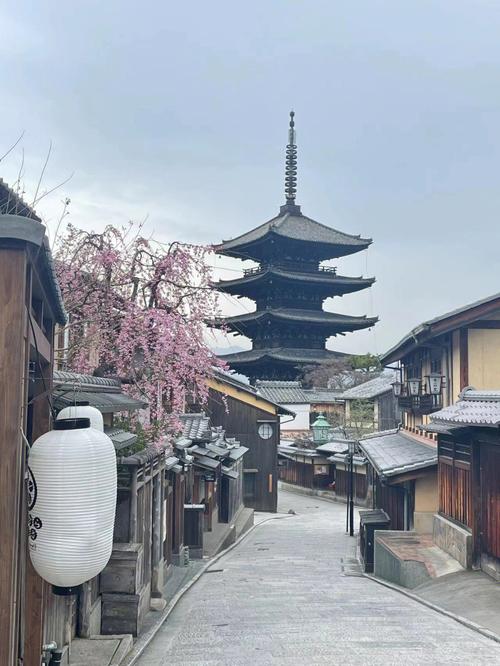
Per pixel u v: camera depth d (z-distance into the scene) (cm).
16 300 446
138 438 1231
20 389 443
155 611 1227
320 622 1088
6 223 438
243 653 876
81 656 835
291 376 6222
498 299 1883
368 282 6088
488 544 1384
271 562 2012
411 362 2658
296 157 6850
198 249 1524
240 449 2964
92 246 1499
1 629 424
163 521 1418
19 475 442
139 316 1442
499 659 828
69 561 504
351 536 2723
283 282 6000
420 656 844
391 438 2700
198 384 1566
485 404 1427
